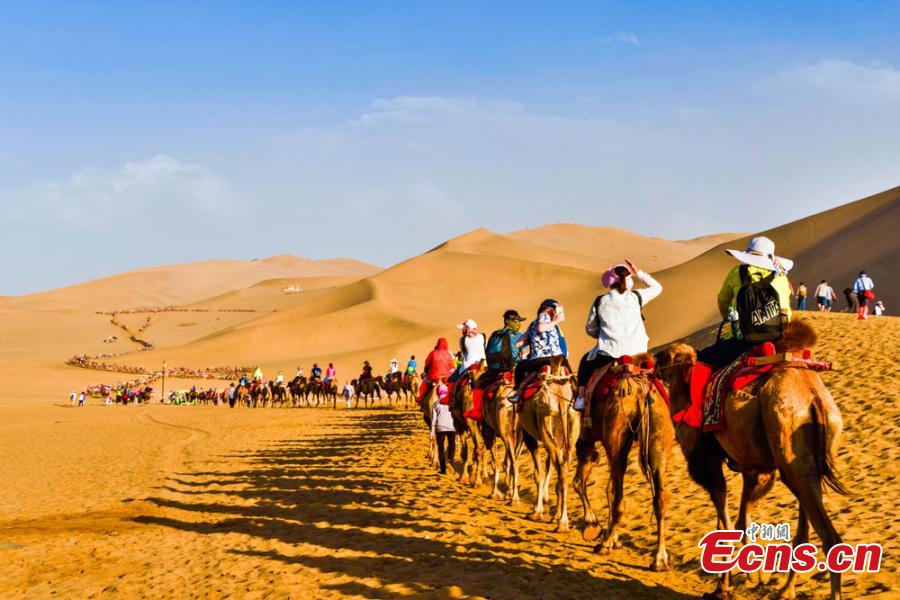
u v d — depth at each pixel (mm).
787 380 6973
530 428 11391
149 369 110562
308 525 12406
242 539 11719
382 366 97188
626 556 9594
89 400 83688
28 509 15672
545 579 8586
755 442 7223
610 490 9742
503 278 142000
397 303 135875
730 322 8266
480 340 15500
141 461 23609
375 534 11328
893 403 15461
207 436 31516
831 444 6797
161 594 9117
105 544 11922
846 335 26828
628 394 8875
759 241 7996
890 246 78250
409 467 18688
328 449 24172
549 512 12461
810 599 7641
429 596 8188
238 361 115750
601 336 9672
